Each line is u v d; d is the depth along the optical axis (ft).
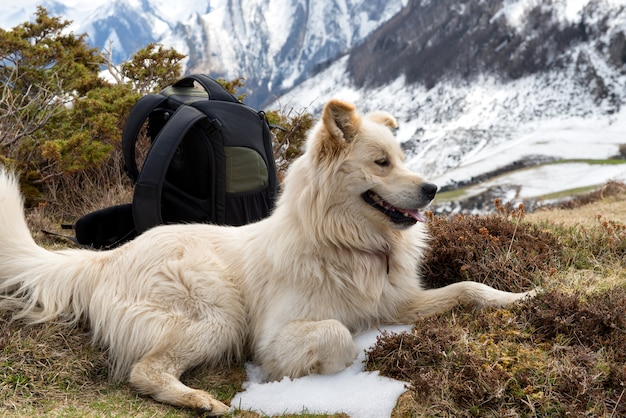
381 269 12.28
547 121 437.17
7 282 12.44
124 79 27.96
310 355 10.77
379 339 11.13
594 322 11.00
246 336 12.44
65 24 27.91
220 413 10.12
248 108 16.24
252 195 15.83
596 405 8.93
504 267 13.98
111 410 10.05
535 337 11.03
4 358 10.71
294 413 9.95
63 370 10.97
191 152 15.58
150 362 11.02
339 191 11.73
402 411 9.54
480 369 9.70
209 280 11.97
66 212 20.93
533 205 177.68
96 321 12.03
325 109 11.38
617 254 15.52
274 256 11.96
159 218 14.55
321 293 11.71
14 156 20.94
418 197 11.61
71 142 19.33
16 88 25.27
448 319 11.94
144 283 11.91
